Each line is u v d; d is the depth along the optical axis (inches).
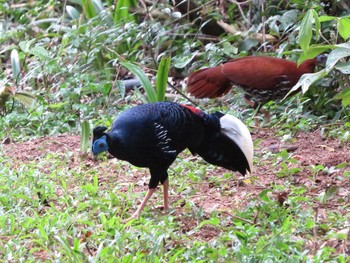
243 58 465.4
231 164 337.7
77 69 529.7
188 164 392.8
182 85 527.8
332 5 505.7
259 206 317.7
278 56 489.4
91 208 328.8
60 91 491.2
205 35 575.2
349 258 261.4
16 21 684.7
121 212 329.7
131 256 262.8
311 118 448.8
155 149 315.9
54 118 477.7
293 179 364.8
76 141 444.1
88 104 496.4
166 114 317.1
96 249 284.0
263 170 381.7
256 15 555.5
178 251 269.6
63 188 353.1
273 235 279.0
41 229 286.0
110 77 531.8
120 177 383.2
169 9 546.3
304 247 275.7
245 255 263.0
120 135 310.5
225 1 598.5
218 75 458.0
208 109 480.4
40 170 393.7
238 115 460.4
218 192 355.9
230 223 310.5
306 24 319.6
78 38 542.3
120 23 558.9
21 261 266.1
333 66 327.9
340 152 402.0
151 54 552.7
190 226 310.5
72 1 639.8
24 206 333.7
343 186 351.3
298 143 420.8
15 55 538.9
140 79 462.3
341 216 305.7
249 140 331.6
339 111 452.1
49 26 637.9
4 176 366.3
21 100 478.3
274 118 463.5
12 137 457.1
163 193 337.1
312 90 467.5
